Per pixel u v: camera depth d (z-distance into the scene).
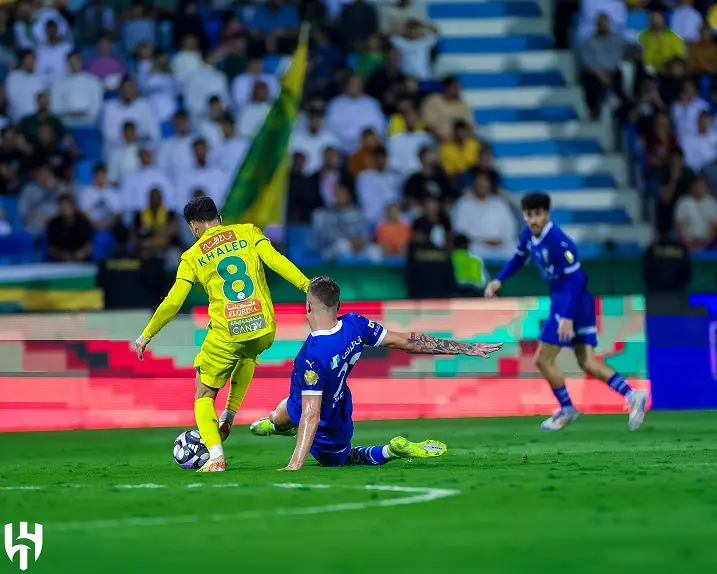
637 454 34.53
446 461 32.09
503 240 71.69
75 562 16.92
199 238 30.80
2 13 80.31
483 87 82.94
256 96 76.50
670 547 17.39
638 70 78.88
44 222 70.44
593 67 81.12
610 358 55.28
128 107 75.25
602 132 80.94
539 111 81.94
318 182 70.56
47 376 52.25
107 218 71.25
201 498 23.95
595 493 23.97
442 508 21.84
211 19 81.88
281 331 53.03
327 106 77.38
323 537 18.70
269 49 80.06
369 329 29.42
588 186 78.44
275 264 30.19
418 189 70.81
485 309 54.69
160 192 67.62
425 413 54.22
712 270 67.50
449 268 63.72
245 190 68.00
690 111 79.25
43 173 70.81
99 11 80.75
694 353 56.00
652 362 55.66
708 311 56.12
